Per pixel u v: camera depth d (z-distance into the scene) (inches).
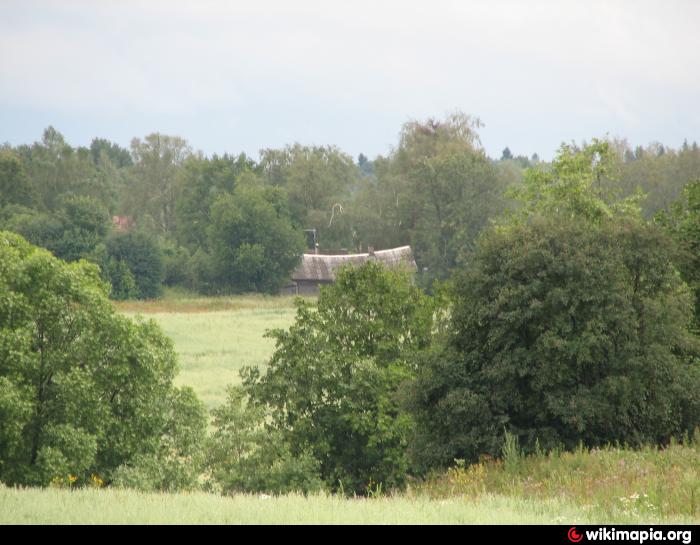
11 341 3671.3
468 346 4276.6
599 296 3959.2
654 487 2568.9
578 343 3890.3
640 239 4239.7
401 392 4158.5
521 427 4131.4
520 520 2075.5
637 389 3961.6
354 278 5014.8
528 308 3993.6
